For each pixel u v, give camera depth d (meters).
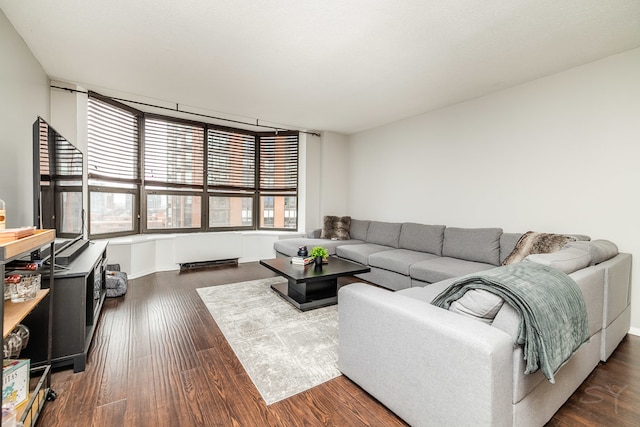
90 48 2.47
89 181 3.49
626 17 1.98
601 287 1.84
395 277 3.38
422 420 1.28
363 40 2.30
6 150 2.10
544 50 2.43
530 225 3.05
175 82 3.16
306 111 4.12
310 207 5.31
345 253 4.11
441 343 1.20
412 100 3.63
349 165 5.54
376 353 1.51
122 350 2.07
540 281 1.33
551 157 2.89
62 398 1.56
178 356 2.00
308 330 2.42
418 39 2.28
